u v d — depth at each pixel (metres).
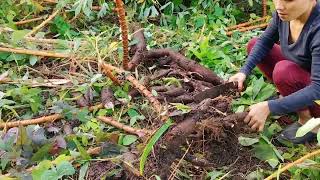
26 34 2.64
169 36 2.88
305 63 2.07
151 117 2.24
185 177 1.95
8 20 2.76
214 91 2.20
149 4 3.15
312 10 1.95
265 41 2.24
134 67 2.55
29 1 2.90
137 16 3.13
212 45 2.85
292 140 2.12
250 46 2.38
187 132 1.94
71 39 2.77
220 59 2.68
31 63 2.53
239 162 2.05
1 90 2.34
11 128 2.08
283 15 1.95
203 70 2.46
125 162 1.92
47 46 2.68
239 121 2.03
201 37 2.83
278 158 2.04
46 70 2.55
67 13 3.02
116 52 2.68
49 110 2.25
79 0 2.79
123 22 2.34
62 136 2.04
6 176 1.82
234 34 2.92
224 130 2.06
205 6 3.13
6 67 2.53
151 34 2.85
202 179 1.95
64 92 2.36
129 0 3.16
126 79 2.40
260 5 3.27
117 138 2.09
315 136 2.11
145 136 2.08
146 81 2.41
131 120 2.22
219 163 2.04
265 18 3.10
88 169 1.95
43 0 3.09
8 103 2.22
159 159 1.91
